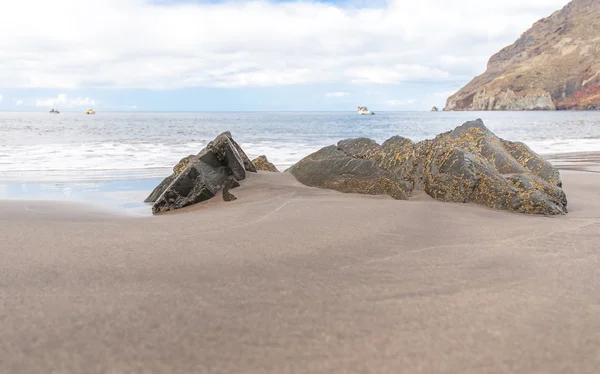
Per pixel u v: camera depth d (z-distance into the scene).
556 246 4.18
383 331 2.34
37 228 5.31
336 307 2.69
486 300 2.79
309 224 5.27
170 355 2.08
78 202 8.40
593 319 2.48
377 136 35.47
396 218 5.63
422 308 2.67
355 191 8.16
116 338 2.24
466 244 4.36
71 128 44.59
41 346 2.15
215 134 34.75
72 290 2.98
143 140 26.72
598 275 3.29
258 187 8.48
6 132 35.34
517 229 5.14
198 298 2.83
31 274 3.34
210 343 2.21
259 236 4.66
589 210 7.08
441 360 2.03
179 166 9.79
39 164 14.66
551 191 7.03
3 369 1.93
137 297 2.84
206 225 5.43
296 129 46.81
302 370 1.95
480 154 8.35
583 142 25.09
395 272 3.43
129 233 4.98
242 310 2.64
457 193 7.26
